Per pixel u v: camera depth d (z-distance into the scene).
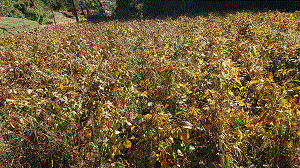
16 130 2.68
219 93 2.40
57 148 2.36
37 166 2.35
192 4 21.38
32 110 2.55
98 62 3.97
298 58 3.75
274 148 2.23
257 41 4.70
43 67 3.99
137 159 2.24
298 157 2.08
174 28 8.59
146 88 3.40
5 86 3.15
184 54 4.23
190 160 2.26
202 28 7.68
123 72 3.41
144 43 5.40
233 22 7.93
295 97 2.10
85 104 2.47
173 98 2.79
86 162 2.15
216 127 2.15
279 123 2.15
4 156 2.27
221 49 3.96
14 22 17.20
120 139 2.42
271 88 2.47
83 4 36.91
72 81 3.40
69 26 11.47
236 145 2.18
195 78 3.07
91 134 2.42
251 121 2.34
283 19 7.76
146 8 22.52
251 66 3.29
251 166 2.12
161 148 2.08
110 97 2.67
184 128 2.15
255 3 18.61
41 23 24.77
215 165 2.11
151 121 2.10
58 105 2.51
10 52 4.81
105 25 10.90
